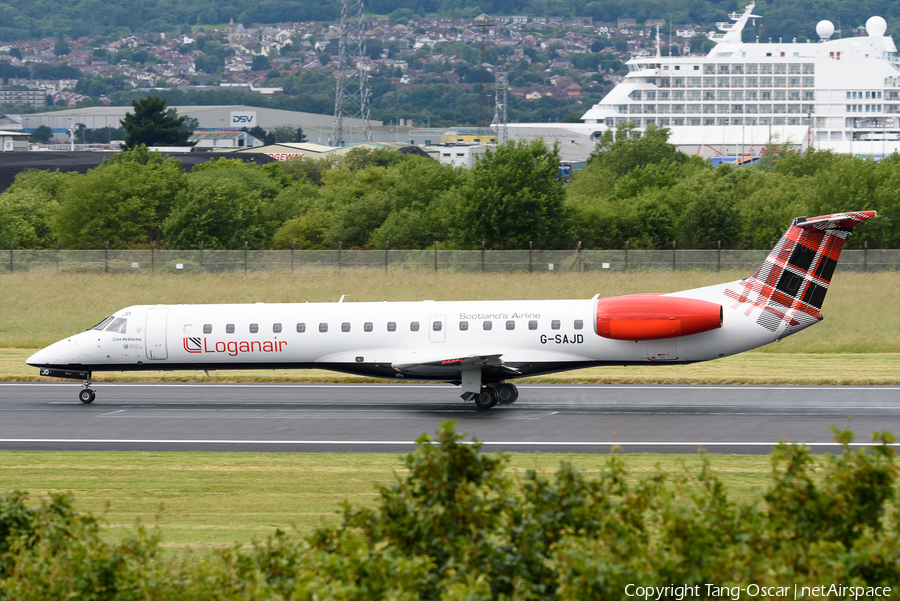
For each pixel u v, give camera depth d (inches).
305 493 2751.0
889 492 1545.3
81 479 2935.5
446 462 1601.9
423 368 4114.2
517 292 7066.9
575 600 1430.9
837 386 4704.7
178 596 1550.2
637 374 5132.9
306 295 7150.6
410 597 1416.1
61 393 4783.5
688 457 3127.5
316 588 1423.5
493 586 1497.3
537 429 3649.1
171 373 5374.0
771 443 3341.5
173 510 2591.0
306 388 4891.7
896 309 6343.5
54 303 7185.0
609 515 1583.4
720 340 4119.1
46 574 1578.5
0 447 3432.6
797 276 4097.0
